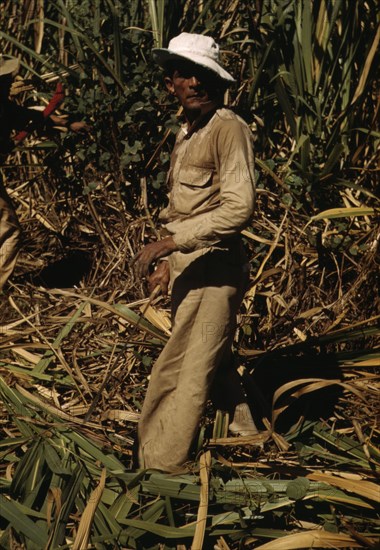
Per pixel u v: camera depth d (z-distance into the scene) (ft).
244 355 13.30
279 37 16.02
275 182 16.24
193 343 10.43
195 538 9.56
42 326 14.39
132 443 11.73
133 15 16.89
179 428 10.52
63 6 16.30
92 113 16.14
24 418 11.77
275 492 10.37
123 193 16.51
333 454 11.39
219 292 10.38
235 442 11.38
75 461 10.97
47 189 17.83
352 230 15.58
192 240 9.89
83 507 10.15
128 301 15.29
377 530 10.02
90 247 17.06
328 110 16.57
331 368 13.14
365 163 16.34
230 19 16.63
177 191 10.37
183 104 10.11
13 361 13.62
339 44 15.92
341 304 14.39
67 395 13.03
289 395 12.51
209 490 10.34
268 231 15.47
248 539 9.91
